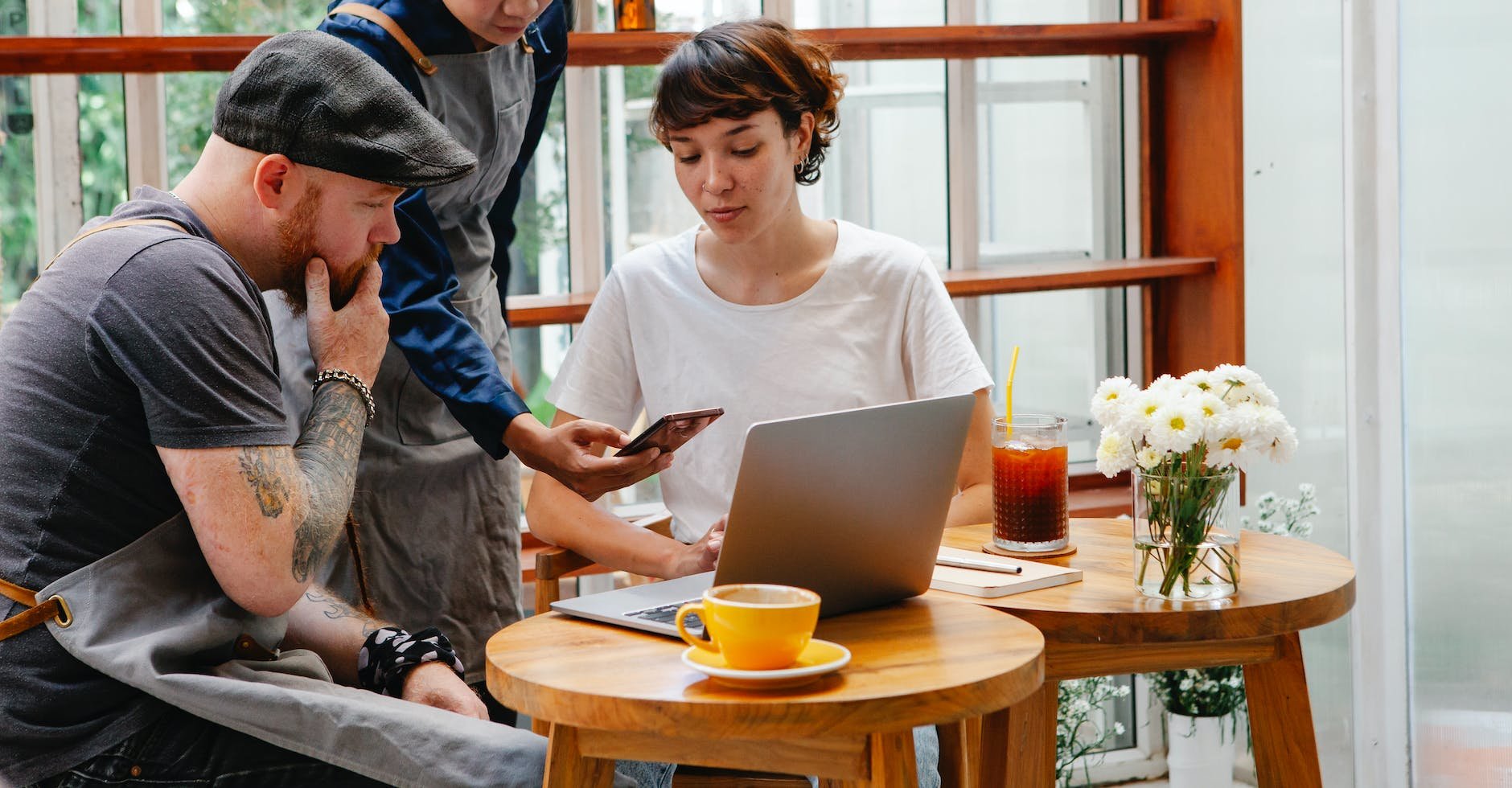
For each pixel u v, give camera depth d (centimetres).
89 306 128
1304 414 280
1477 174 241
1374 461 264
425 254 188
